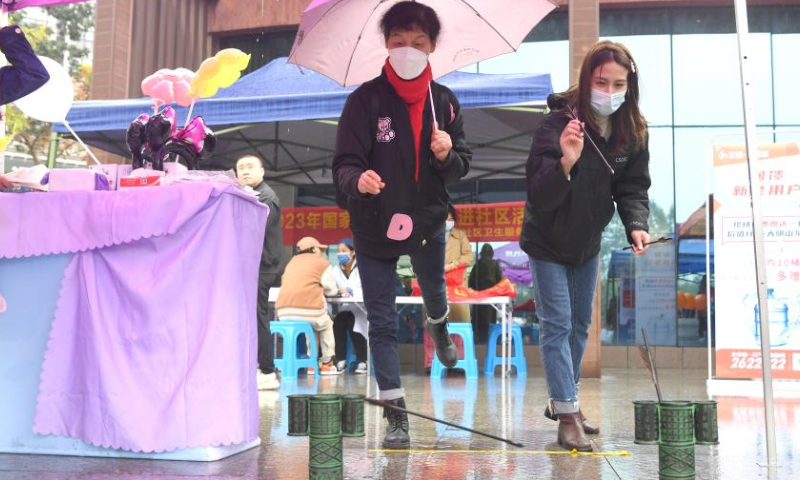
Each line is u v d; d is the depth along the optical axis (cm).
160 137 302
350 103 289
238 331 271
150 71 914
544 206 281
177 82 322
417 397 505
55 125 693
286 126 792
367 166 289
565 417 293
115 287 268
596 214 293
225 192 269
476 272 872
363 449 288
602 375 779
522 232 309
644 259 954
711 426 212
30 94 332
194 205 261
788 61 962
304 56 308
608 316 955
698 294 941
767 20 968
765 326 244
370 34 311
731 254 588
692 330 938
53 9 1694
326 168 907
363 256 294
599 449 291
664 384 652
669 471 207
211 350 264
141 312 264
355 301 725
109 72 862
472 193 966
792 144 586
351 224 294
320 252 739
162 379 262
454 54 326
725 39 969
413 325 934
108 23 866
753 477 242
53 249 271
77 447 269
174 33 960
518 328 744
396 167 284
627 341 948
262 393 528
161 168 304
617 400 500
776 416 416
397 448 289
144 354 263
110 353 264
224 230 270
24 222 274
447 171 287
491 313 923
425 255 306
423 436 322
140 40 902
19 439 273
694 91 970
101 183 286
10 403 276
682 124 967
